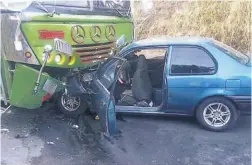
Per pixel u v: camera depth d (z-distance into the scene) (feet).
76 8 17.54
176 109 17.08
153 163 13.85
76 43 16.46
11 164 13.62
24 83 15.94
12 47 15.57
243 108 16.33
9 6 15.33
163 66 18.56
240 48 34.47
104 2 20.02
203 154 14.65
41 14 15.25
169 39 17.95
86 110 19.26
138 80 17.90
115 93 18.01
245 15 34.50
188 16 37.96
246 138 16.22
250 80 16.03
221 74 16.28
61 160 14.03
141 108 17.44
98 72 16.38
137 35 39.63
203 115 16.84
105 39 18.99
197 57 16.66
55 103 20.47
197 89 16.49
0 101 18.08
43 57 15.28
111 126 14.71
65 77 16.70
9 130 16.93
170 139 16.12
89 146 15.37
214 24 36.17
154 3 41.39
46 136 16.35
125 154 14.62
